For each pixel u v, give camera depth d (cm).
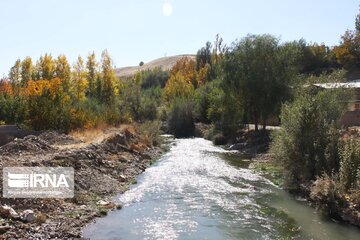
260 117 3784
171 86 6912
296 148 1783
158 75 10469
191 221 1350
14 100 3275
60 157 1788
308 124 1756
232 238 1184
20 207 1256
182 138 4688
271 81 3484
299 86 3400
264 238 1187
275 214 1446
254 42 3628
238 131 3944
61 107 3228
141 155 2734
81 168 1819
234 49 3759
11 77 5856
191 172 2300
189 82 7769
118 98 5759
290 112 1892
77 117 3259
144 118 5603
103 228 1240
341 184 1430
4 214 1164
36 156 1781
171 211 1473
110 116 4025
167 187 1889
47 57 5694
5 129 2777
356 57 6669
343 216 1345
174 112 5184
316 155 1700
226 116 3891
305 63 7362
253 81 3516
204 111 5384
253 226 1305
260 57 3569
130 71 16162
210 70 7794
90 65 5928
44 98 3178
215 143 3931
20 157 1727
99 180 1798
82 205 1450
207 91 5572
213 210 1494
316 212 1466
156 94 7469
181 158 2866
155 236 1185
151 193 1761
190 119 5134
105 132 3141
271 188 1880
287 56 3591
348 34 6762
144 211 1463
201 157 2928
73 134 2861
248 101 3712
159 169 2392
